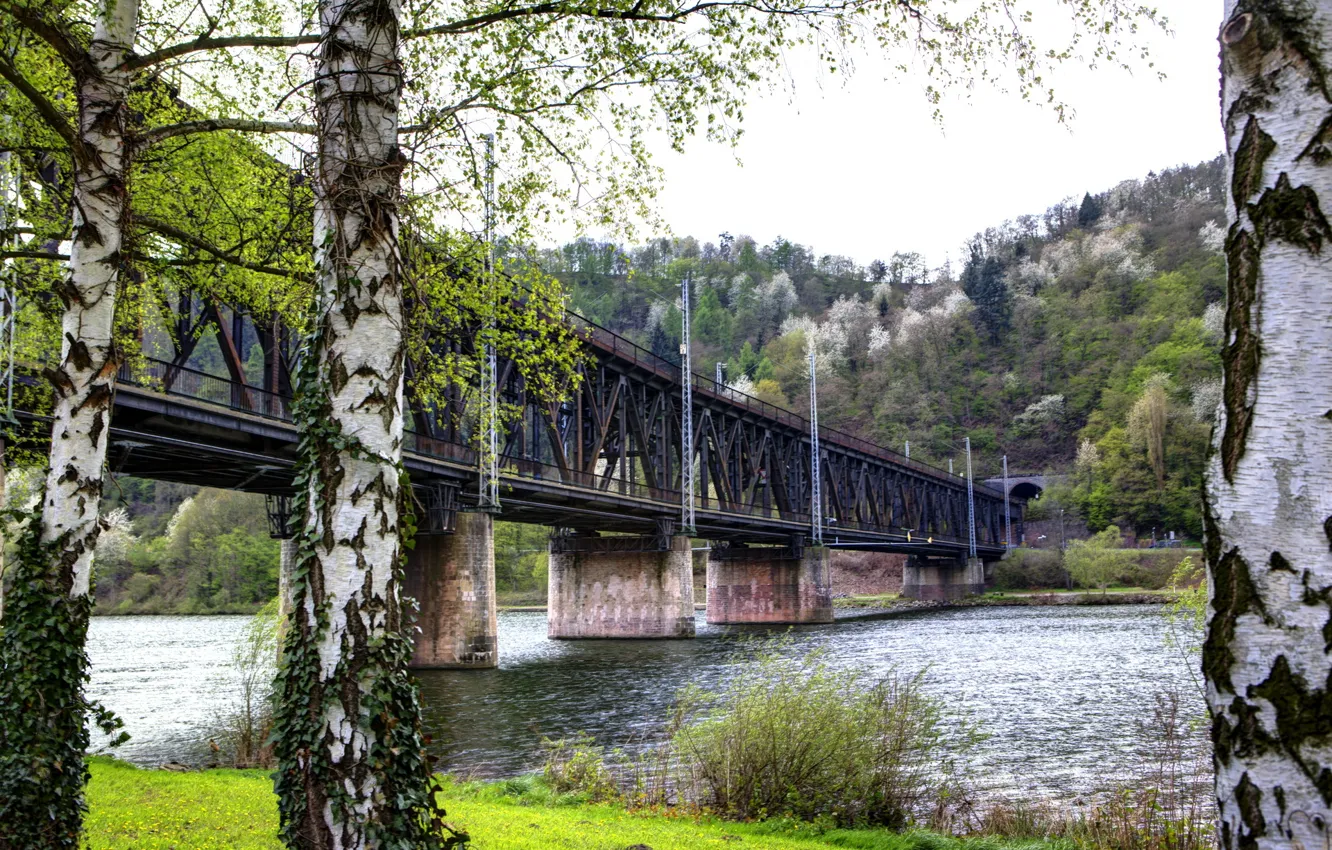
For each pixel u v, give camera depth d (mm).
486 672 37594
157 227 10586
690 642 55375
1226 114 3891
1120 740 20688
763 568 74938
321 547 6293
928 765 15664
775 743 13445
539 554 116375
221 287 14961
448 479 37844
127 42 9398
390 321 6617
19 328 16250
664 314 171625
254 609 97250
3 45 10570
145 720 25344
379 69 6773
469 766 19266
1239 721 3488
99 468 9031
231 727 23000
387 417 6523
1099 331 166000
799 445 78938
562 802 14422
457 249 12141
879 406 171375
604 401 53562
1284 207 3631
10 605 8523
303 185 8172
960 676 32781
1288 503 3490
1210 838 11492
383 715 6164
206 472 31484
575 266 96812
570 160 11531
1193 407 131875
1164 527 120375
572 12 9812
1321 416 3486
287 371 28000
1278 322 3613
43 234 14000
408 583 38844
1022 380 170375
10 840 7941
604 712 26547
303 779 6117
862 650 44000
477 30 10312
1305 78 3648
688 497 56438
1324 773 3281
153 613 99188
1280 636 3432
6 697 8289
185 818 11039
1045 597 98312
